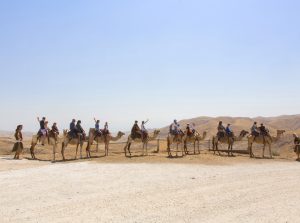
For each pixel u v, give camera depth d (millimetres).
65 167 26500
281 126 80875
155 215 14125
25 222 13109
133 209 14961
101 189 18781
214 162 31141
